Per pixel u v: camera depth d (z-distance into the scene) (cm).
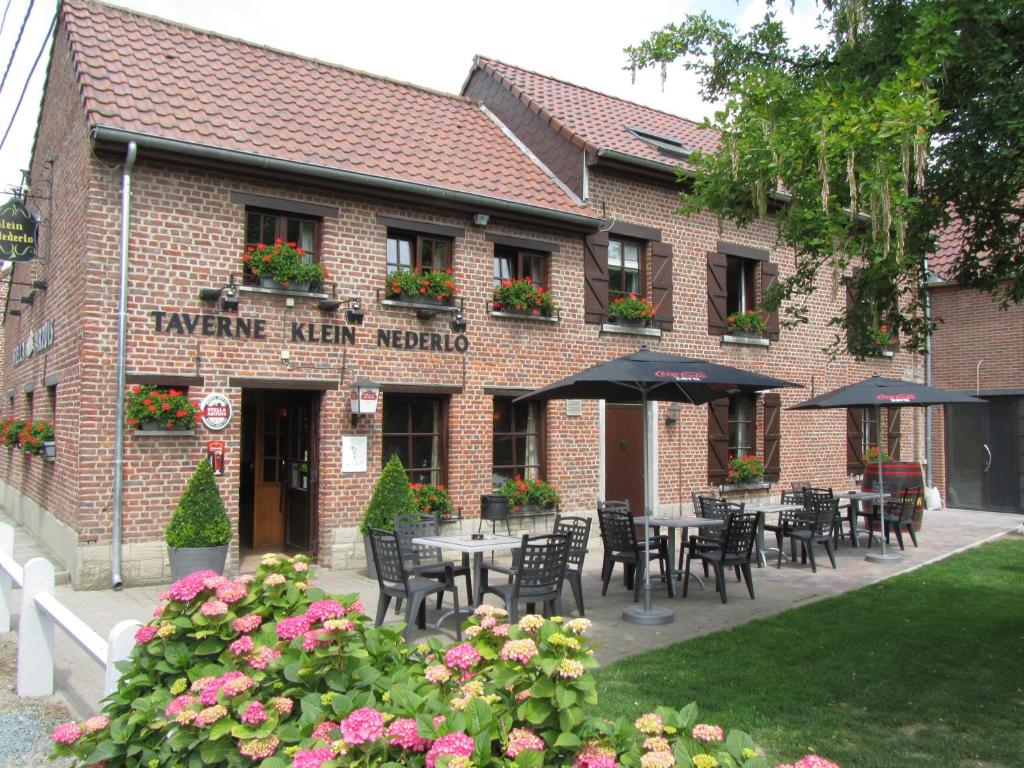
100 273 905
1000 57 588
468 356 1185
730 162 692
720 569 868
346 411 1068
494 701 278
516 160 1370
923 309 805
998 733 479
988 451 1820
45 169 1241
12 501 1538
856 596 881
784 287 812
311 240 1074
